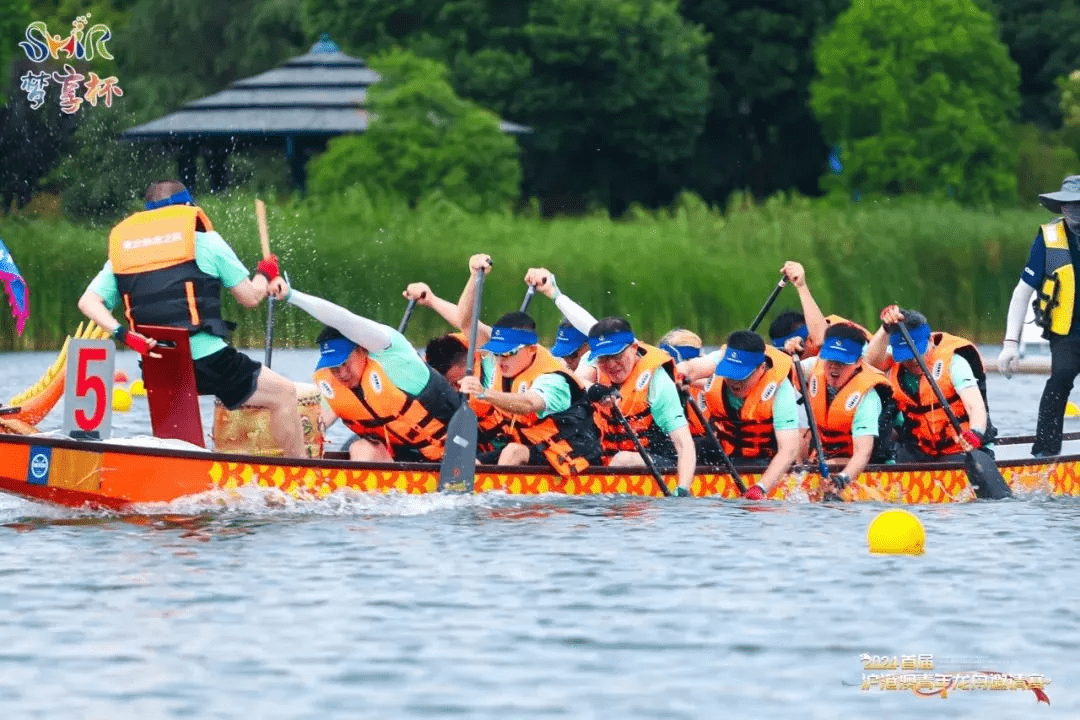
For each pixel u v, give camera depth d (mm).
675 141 138000
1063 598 22078
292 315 79688
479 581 22891
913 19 124500
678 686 17984
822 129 133375
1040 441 35031
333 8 133500
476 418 29328
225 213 84875
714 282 79375
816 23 147625
